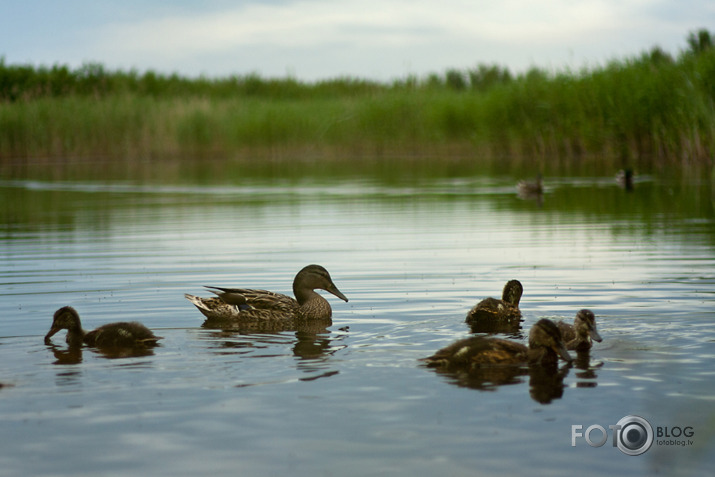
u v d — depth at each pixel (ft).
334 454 18.39
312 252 53.11
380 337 30.45
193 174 138.21
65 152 176.55
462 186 105.60
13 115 173.99
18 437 19.69
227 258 50.96
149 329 31.99
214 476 17.34
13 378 24.81
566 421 20.33
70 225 69.87
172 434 19.76
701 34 128.26
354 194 96.63
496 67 197.88
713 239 54.85
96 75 217.56
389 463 17.87
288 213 77.56
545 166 137.80
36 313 35.24
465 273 44.21
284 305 34.32
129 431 19.99
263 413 21.20
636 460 17.93
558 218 69.92
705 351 27.04
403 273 44.70
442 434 19.52
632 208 76.18
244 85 235.81
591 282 40.60
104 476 17.43
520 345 26.35
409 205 83.30
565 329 29.32
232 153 182.39
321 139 180.14
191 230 65.62
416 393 22.82
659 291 37.88
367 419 20.63
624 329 30.53
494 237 58.80
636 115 132.36
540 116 149.69
